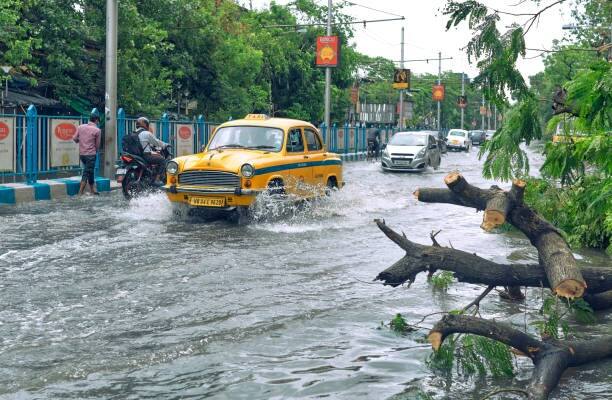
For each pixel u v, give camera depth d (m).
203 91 38.66
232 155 13.60
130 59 30.33
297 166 14.30
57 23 27.89
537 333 6.32
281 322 6.59
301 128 15.01
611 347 5.39
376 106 96.31
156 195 16.48
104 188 19.91
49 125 19.19
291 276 8.61
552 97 6.40
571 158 6.94
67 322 6.50
